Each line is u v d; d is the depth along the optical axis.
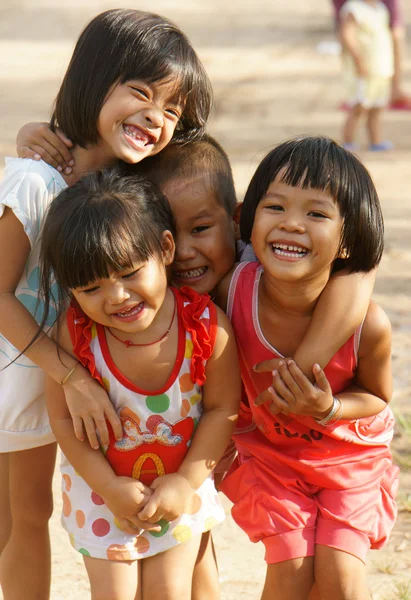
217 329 3.00
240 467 3.26
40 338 3.03
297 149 2.96
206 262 3.20
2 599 3.69
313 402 2.93
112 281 2.81
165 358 2.96
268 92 15.15
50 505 3.46
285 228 2.89
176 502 2.94
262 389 3.18
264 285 3.13
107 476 2.95
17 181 3.07
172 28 3.16
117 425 2.93
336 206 2.91
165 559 2.99
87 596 3.82
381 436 3.26
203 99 3.27
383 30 11.29
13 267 3.09
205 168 3.20
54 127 3.24
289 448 3.19
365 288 3.04
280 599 3.05
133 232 2.80
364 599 3.01
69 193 2.90
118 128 3.04
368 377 3.15
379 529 3.17
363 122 13.25
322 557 3.04
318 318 3.00
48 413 3.09
